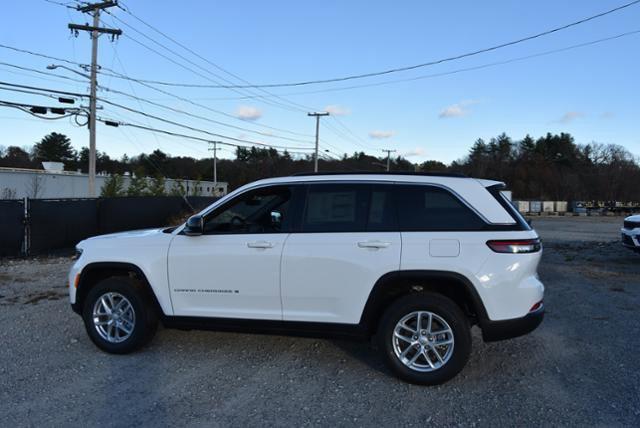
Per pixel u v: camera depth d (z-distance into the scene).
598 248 15.99
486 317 4.22
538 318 4.34
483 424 3.65
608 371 4.70
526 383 4.42
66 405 3.93
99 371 4.66
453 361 4.24
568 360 5.01
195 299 4.88
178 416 3.76
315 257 4.50
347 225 4.56
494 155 110.69
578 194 89.56
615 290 8.63
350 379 4.51
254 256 4.67
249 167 100.62
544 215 63.16
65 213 14.42
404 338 4.38
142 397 4.09
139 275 5.02
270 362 4.93
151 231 5.41
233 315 4.77
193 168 101.12
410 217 4.45
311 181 4.78
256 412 3.84
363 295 4.40
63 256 12.98
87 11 24.56
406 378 4.34
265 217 4.88
